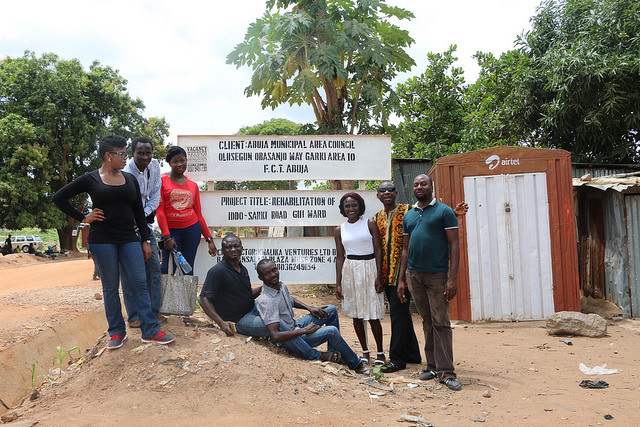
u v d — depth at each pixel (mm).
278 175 8086
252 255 7996
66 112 28906
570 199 7871
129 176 4363
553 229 7848
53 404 3812
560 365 5211
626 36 12367
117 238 4293
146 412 3479
